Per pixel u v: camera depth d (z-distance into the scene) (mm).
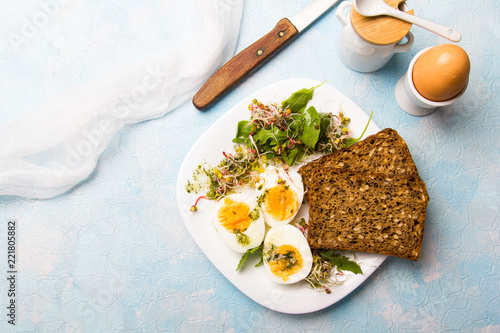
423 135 443
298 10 452
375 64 422
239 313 444
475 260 439
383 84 445
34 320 448
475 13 448
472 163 442
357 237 406
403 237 402
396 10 372
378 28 376
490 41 447
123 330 449
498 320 438
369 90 446
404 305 440
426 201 396
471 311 438
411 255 405
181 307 446
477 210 440
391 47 385
